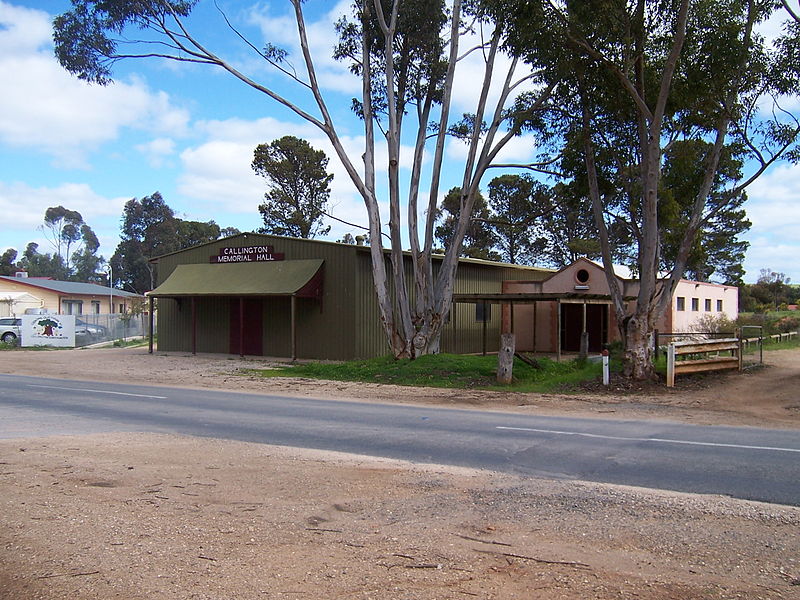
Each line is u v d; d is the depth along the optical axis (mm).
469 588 4418
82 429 11062
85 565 4824
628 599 4254
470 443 9836
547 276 38125
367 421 12180
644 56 16422
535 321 31719
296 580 4551
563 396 16156
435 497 6707
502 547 5203
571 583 4500
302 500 6559
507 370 18469
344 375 20719
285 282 25609
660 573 4688
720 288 35750
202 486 7098
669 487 7191
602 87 16734
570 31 15102
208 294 26781
